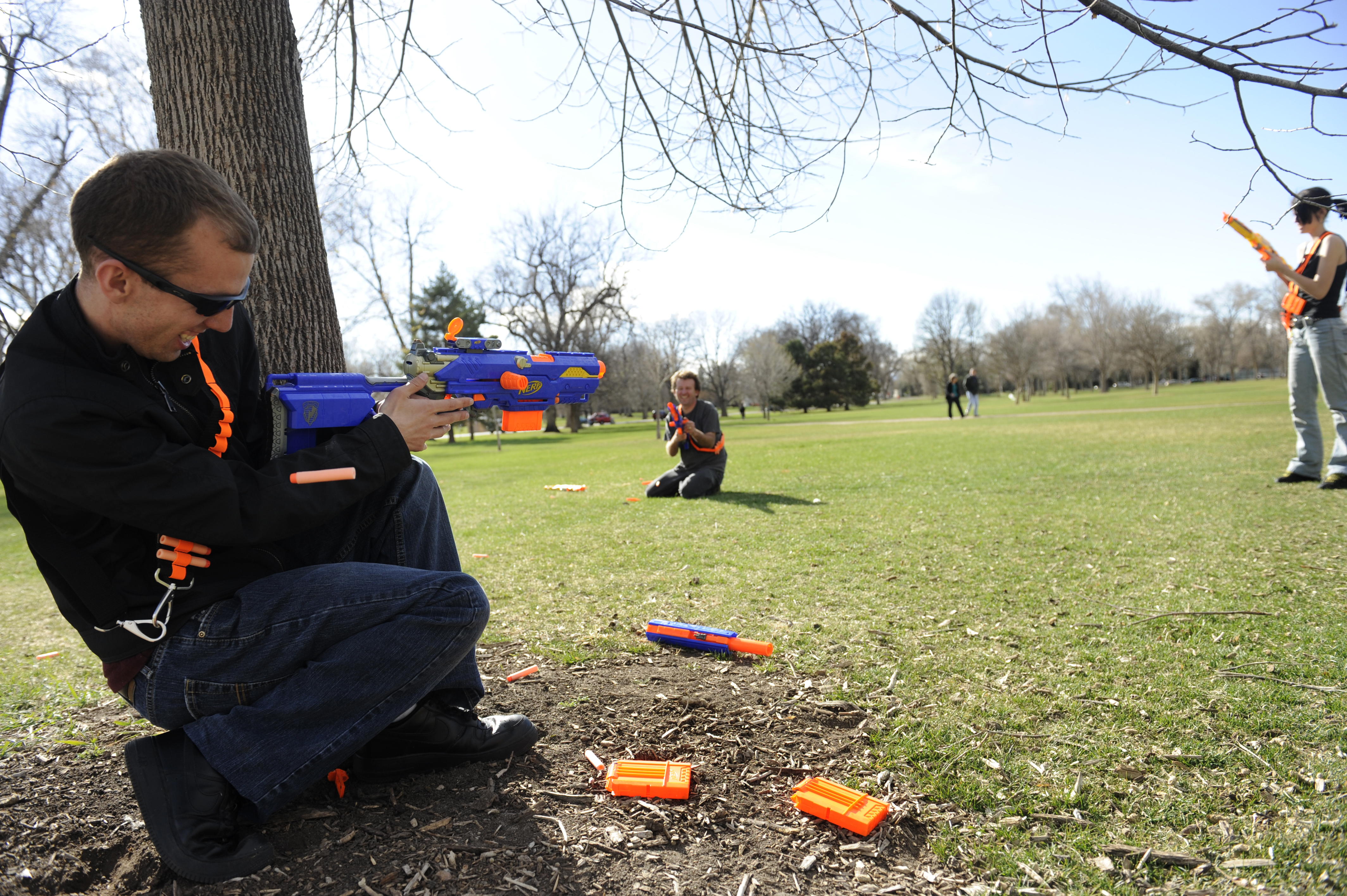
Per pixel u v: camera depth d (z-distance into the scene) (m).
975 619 3.38
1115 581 3.86
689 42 3.83
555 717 2.45
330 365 3.01
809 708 2.50
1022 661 2.85
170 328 1.54
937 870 1.68
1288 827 1.76
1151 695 2.49
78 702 2.75
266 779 1.69
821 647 3.11
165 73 2.79
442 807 1.92
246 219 1.55
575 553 5.27
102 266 1.42
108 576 1.58
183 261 1.46
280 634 1.68
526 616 3.73
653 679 2.79
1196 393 45.66
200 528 1.54
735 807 1.93
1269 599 3.39
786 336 86.31
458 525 6.85
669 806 1.93
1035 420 21.59
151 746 1.68
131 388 1.55
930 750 2.19
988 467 9.27
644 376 56.66
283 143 2.86
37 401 1.42
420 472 2.15
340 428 1.97
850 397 68.31
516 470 13.69
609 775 2.02
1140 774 2.02
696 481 7.85
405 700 1.83
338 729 1.76
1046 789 1.98
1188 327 86.19
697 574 4.49
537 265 39.56
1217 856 1.68
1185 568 4.02
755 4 3.82
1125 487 6.91
